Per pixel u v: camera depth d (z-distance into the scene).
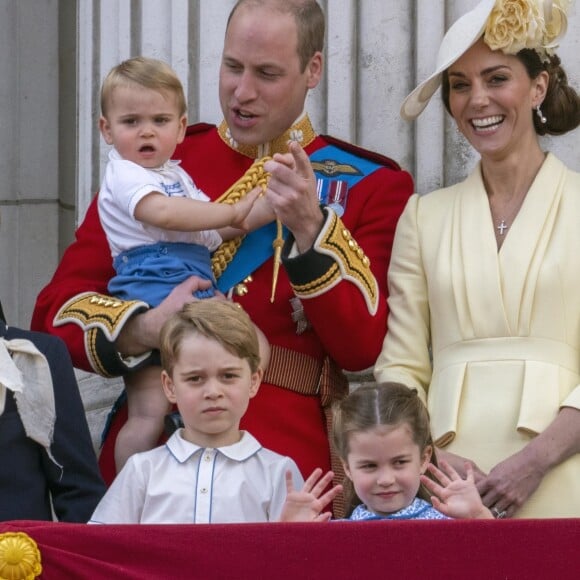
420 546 20.38
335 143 27.72
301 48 26.73
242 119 26.78
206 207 25.78
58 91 33.75
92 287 26.83
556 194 25.66
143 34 30.31
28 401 23.86
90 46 31.03
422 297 26.02
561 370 24.91
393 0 29.42
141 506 23.45
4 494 23.69
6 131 33.62
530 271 25.19
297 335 26.34
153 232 26.09
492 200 26.05
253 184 26.78
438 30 29.17
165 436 25.78
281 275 26.47
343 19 29.47
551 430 24.33
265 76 26.64
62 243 33.56
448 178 29.09
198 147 27.62
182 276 25.92
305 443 25.97
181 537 20.53
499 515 24.16
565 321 25.08
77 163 31.95
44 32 33.72
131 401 25.88
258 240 26.62
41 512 23.81
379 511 22.80
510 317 25.14
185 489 23.39
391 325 26.03
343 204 26.98
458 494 22.50
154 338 25.50
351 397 23.11
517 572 20.28
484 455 24.70
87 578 20.52
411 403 22.98
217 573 20.47
